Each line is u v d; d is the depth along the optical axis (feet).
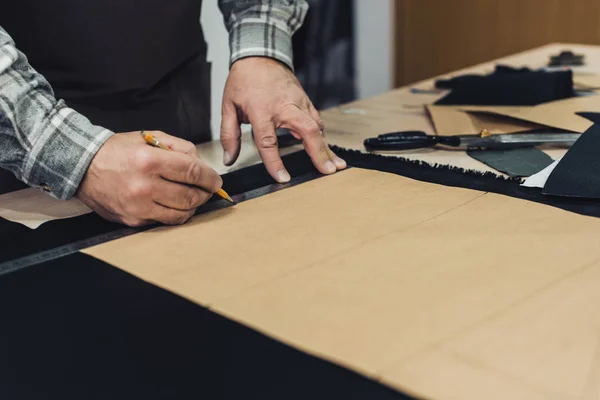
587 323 1.66
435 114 3.74
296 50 4.51
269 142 2.95
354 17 7.47
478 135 3.20
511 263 1.98
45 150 2.39
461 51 7.80
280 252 2.16
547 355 1.54
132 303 1.90
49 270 2.15
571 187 2.49
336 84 7.54
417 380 1.46
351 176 2.88
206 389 1.51
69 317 1.87
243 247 2.22
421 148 3.26
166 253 2.21
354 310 1.77
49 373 1.64
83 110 3.43
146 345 1.70
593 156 2.70
